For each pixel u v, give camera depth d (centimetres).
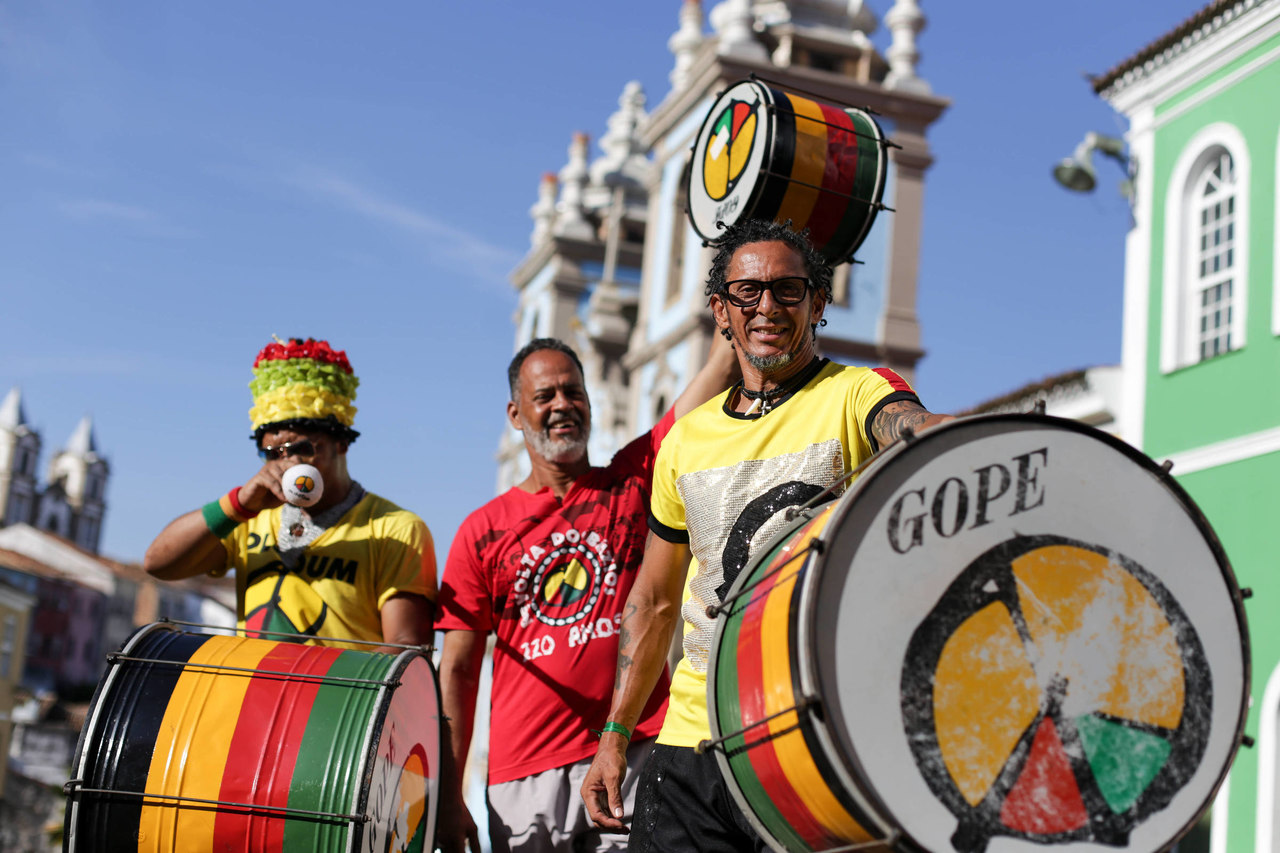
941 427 244
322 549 474
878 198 416
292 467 463
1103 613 241
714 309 344
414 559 475
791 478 316
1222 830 1257
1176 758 239
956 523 243
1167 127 1558
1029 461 246
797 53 2805
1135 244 1584
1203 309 1506
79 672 7875
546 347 487
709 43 2848
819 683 235
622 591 466
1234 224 1470
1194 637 243
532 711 459
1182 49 1525
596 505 475
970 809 232
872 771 231
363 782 348
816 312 334
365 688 366
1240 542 1361
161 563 469
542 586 468
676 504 348
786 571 261
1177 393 1493
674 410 469
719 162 437
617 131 3969
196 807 351
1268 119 1420
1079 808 235
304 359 478
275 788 351
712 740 281
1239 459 1381
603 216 3994
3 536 8288
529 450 486
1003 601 240
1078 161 1556
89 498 11419
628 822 440
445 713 468
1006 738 235
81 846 356
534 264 4134
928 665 237
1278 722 1247
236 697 364
